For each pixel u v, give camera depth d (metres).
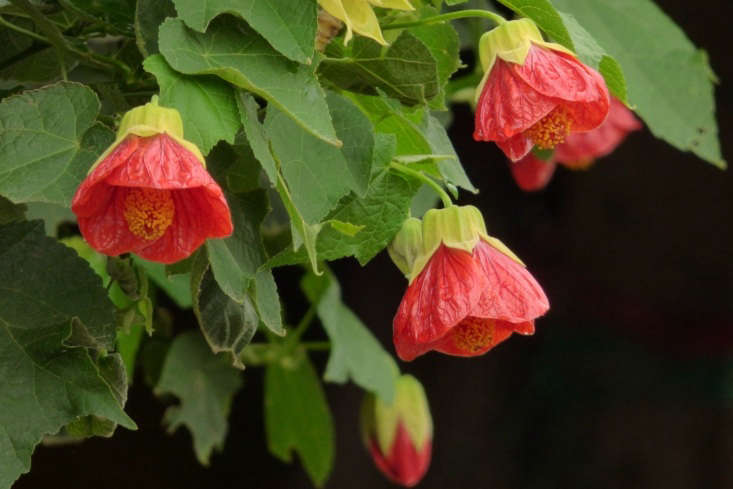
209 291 1.09
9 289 1.06
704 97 1.38
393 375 1.48
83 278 1.06
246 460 2.61
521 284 1.10
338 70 1.11
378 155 1.10
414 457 1.47
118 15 1.09
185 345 1.42
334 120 1.08
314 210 1.06
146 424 2.35
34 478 2.37
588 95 1.07
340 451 2.65
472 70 1.49
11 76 1.15
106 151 1.01
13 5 1.10
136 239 1.02
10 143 1.02
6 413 1.05
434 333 1.08
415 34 1.13
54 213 1.31
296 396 1.55
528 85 1.08
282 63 1.04
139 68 1.10
